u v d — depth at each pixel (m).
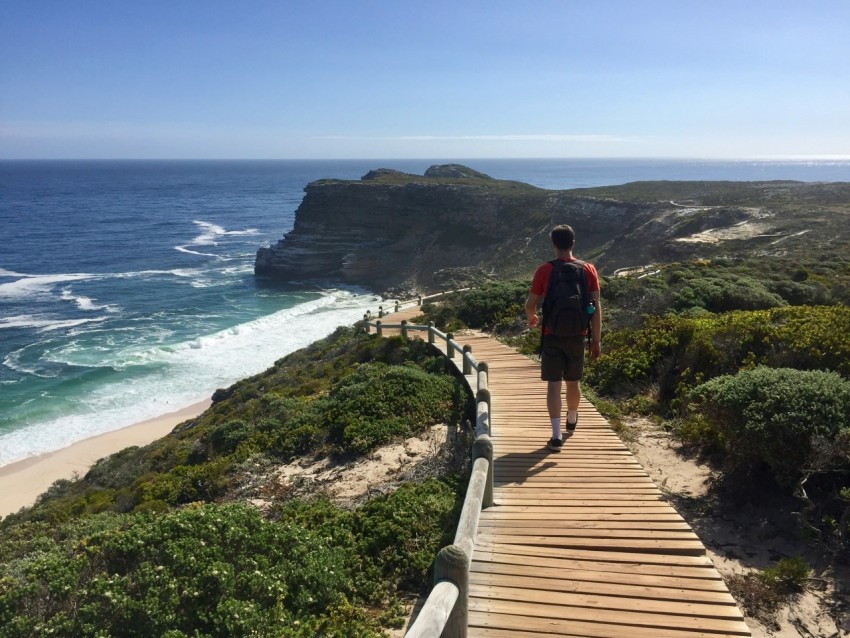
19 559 7.05
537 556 4.86
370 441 10.05
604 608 4.16
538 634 3.91
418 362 15.52
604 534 5.14
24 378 35.62
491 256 69.62
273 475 10.14
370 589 5.66
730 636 3.84
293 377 21.84
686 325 11.29
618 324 15.61
